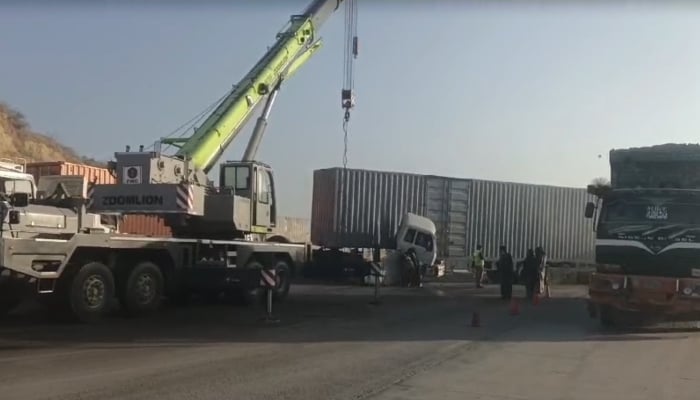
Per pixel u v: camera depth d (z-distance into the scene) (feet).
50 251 41.27
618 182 50.52
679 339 42.98
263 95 71.56
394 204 97.91
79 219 43.93
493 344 38.93
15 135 146.41
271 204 63.46
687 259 45.62
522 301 70.49
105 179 81.82
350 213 95.50
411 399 24.88
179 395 24.50
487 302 67.51
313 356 33.47
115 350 34.30
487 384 27.89
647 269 46.42
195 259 53.93
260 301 60.23
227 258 56.95
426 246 93.45
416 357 33.86
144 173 51.88
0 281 42.04
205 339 38.65
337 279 91.71
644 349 38.78
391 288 85.05
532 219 106.83
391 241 96.78
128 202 50.11
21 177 46.50
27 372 28.27
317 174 97.86
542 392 26.73
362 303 62.44
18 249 39.55
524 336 42.83
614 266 47.26
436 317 52.34
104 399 23.68
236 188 60.03
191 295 59.11
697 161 48.37
